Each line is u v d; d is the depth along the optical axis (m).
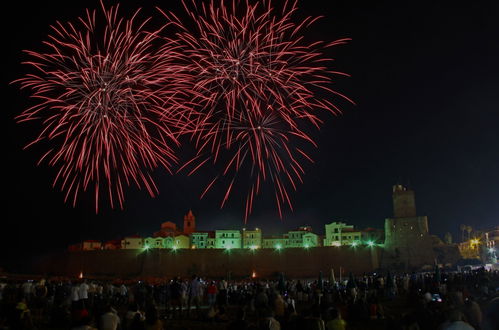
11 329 25.11
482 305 28.55
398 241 136.00
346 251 135.25
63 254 150.88
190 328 27.67
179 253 139.62
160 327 18.80
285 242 163.12
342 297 40.81
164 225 174.62
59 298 37.25
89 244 166.88
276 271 136.00
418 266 130.75
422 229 134.88
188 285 36.91
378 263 135.62
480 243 142.75
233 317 33.00
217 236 161.25
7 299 36.06
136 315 18.89
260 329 18.72
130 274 139.00
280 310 27.53
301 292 44.91
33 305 38.00
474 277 54.53
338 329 18.88
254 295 39.28
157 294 41.81
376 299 32.06
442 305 22.38
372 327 27.88
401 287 57.62
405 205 138.50
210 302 35.69
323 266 135.00
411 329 18.00
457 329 13.51
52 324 28.31
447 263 132.75
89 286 43.34
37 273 153.75
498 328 10.78
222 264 138.50
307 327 17.78
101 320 18.84
